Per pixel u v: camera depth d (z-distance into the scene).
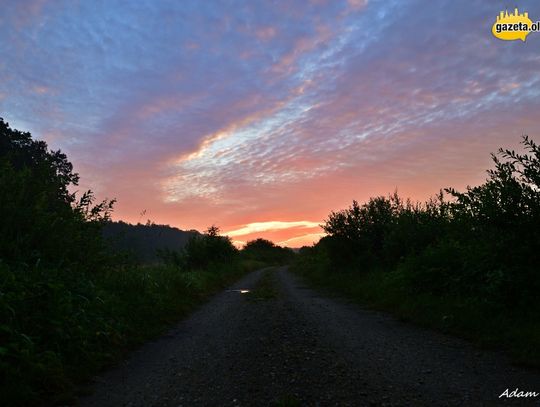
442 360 5.68
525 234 7.49
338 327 8.34
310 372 5.16
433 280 10.53
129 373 5.57
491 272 8.05
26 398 4.24
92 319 6.81
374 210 19.36
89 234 9.71
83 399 4.53
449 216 14.13
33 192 8.62
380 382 4.74
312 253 39.47
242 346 6.87
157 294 10.92
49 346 5.38
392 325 8.59
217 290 18.53
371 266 17.70
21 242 7.62
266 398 4.33
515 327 6.71
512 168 7.80
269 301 13.38
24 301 5.60
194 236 28.95
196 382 5.02
